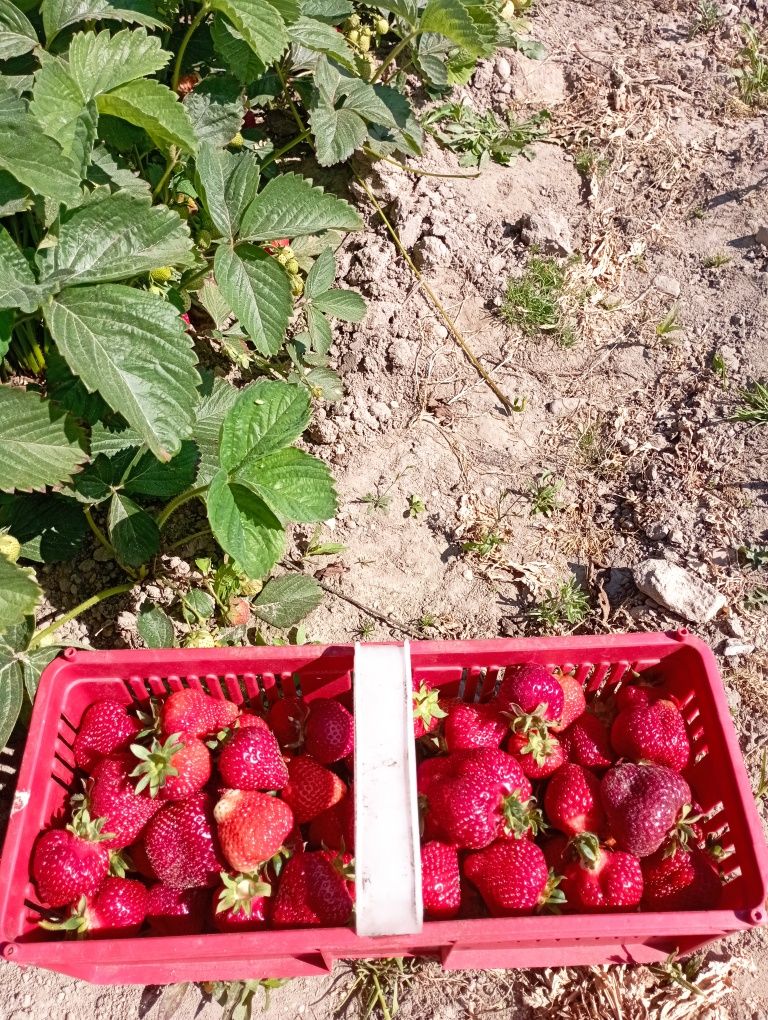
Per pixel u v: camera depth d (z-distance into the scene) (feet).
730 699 1.90
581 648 1.55
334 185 2.42
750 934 1.65
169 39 2.03
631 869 1.40
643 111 2.75
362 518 2.07
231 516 1.47
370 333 2.26
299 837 1.49
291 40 1.89
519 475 2.17
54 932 1.39
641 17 2.97
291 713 1.55
